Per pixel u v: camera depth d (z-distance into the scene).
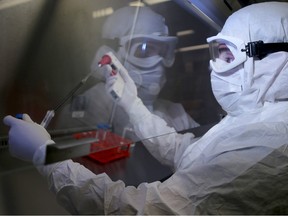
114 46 1.49
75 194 0.76
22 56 1.00
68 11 1.16
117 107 1.41
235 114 1.05
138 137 1.39
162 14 1.67
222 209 0.71
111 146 0.96
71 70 1.27
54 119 1.12
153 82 1.68
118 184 0.81
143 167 1.21
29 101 1.05
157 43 1.65
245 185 0.71
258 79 0.96
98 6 1.35
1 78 0.94
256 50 0.93
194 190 0.75
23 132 0.70
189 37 1.87
